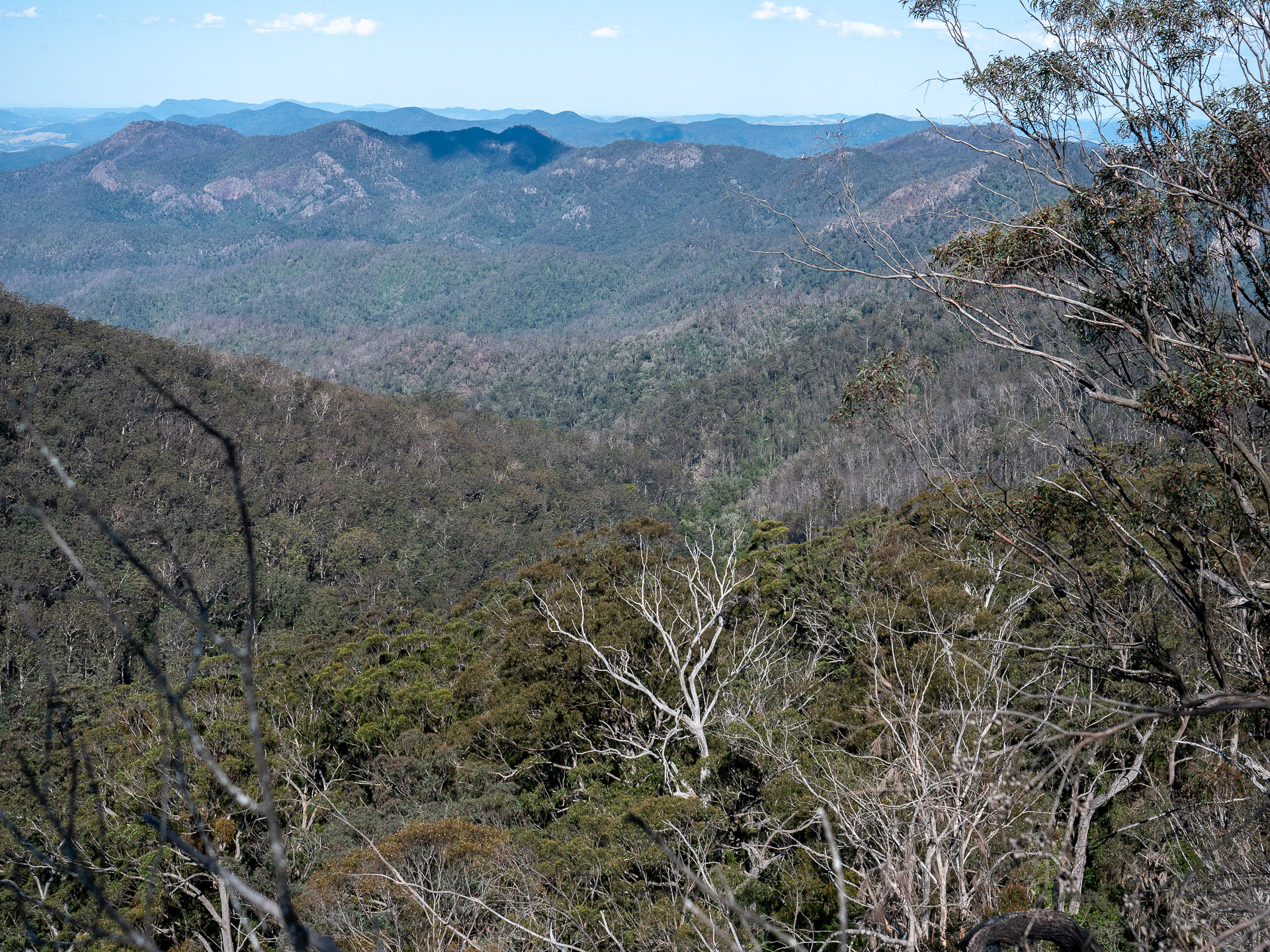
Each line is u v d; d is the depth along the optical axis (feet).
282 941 17.62
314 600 197.26
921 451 23.76
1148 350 19.10
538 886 32.37
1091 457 20.62
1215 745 21.33
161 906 39.09
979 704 20.36
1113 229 19.42
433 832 33.81
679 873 31.65
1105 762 24.73
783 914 29.01
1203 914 13.00
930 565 58.34
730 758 42.37
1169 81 19.19
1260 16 17.62
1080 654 22.71
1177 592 18.90
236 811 47.24
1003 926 12.73
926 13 21.03
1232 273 18.69
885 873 16.71
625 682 51.26
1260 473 17.47
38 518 3.90
